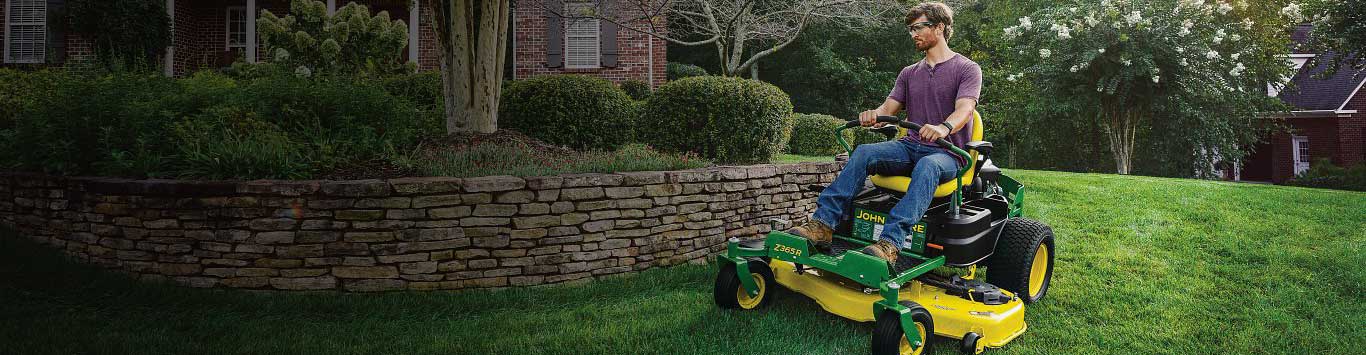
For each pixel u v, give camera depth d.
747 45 21.16
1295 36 23.44
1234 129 16.56
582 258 5.03
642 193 5.25
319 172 5.38
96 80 6.06
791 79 22.55
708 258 5.67
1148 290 4.80
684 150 7.43
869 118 3.90
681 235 5.48
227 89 6.67
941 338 3.79
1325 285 4.97
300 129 6.24
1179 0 14.78
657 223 5.34
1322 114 19.78
